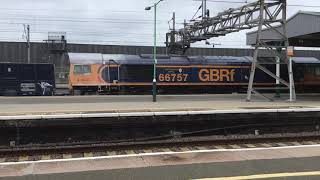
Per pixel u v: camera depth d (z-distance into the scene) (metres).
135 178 9.06
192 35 53.06
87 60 44.31
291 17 34.34
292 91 29.91
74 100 31.39
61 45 70.69
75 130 17.83
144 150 14.30
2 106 24.48
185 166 10.04
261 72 47.38
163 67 45.78
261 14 31.73
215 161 10.62
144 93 45.31
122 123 18.30
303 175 9.09
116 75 44.66
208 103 27.27
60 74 60.50
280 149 12.39
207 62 46.97
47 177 9.15
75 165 10.30
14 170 9.80
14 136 17.16
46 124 17.38
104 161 10.77
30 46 70.50
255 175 9.11
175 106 23.98
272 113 20.59
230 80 47.41
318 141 16.03
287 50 30.80
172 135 18.86
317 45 41.72
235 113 19.98
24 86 42.84
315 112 21.25
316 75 50.16
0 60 69.56
